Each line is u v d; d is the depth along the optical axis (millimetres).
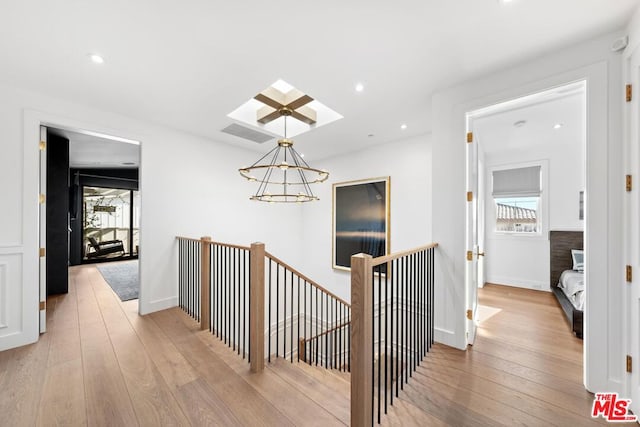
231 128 3422
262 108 3244
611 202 1632
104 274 5305
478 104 2197
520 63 1994
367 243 4258
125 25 1604
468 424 1447
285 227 5047
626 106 1563
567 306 3189
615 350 1611
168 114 2971
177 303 3451
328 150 4438
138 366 2035
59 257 3979
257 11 1497
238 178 4246
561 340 2479
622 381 1583
